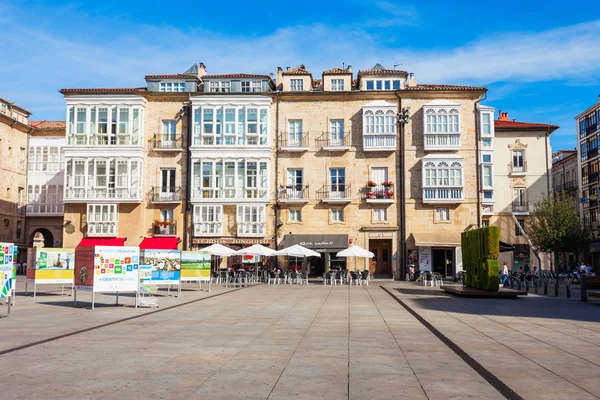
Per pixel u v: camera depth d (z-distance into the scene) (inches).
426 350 451.8
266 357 417.7
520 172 2239.2
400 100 1903.3
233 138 1893.5
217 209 1868.8
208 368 376.2
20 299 1002.1
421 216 1859.0
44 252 1078.4
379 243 1909.4
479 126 1879.9
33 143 2396.7
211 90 1962.4
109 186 1867.6
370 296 1117.1
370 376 352.2
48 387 321.1
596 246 2581.2
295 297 1084.5
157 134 1915.6
